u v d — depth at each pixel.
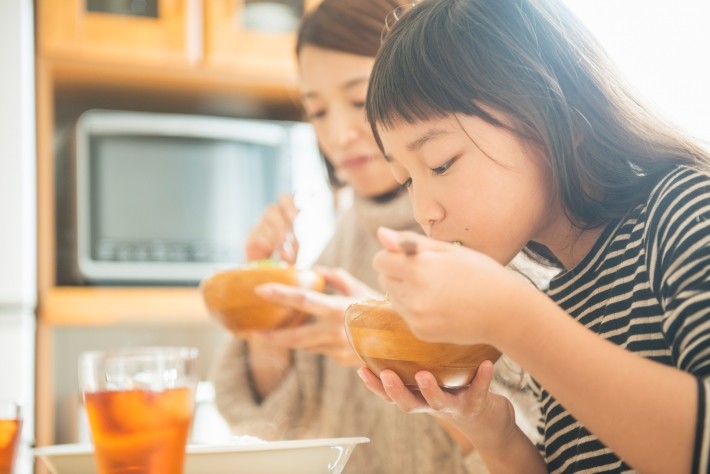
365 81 1.42
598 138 0.85
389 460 1.44
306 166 2.51
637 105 0.88
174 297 2.41
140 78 2.49
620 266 0.85
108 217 2.37
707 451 0.63
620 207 0.86
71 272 2.43
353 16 1.41
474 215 0.79
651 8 2.30
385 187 1.49
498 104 0.79
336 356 1.21
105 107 2.68
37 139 2.37
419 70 0.81
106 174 2.37
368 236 1.67
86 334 2.39
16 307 2.28
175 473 0.71
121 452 0.69
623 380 0.64
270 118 2.81
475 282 0.63
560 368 0.64
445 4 0.87
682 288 0.71
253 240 1.45
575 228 0.89
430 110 0.80
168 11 2.48
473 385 0.76
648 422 0.64
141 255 2.39
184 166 2.42
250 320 1.18
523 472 0.90
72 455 0.83
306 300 1.15
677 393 0.64
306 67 1.47
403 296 0.64
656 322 0.79
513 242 0.80
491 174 0.79
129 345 2.43
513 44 0.82
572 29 0.88
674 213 0.76
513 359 0.66
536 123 0.79
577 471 0.87
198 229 2.43
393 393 0.75
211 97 2.66
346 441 0.81
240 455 0.78
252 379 1.72
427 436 1.38
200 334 2.50
